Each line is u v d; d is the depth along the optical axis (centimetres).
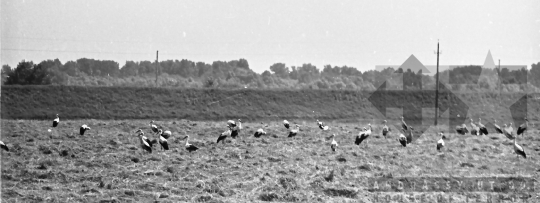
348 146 4522
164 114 7838
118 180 2972
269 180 3061
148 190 2820
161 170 3241
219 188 2845
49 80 9381
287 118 8075
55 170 3189
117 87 8388
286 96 8712
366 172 3416
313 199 2728
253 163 3566
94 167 3350
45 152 3847
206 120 7750
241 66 13462
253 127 5819
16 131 4903
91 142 4331
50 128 5209
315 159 3797
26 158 3584
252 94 8656
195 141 4525
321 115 8262
